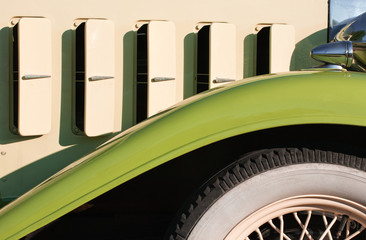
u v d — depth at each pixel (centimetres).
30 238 148
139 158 105
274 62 161
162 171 146
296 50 165
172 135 105
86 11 158
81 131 160
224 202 110
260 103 106
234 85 114
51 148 158
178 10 161
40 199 104
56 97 158
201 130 105
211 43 158
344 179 111
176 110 110
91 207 154
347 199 112
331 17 166
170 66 158
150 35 156
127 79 161
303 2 165
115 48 159
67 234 155
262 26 164
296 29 165
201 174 144
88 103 154
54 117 158
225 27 159
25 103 151
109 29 155
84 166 107
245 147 136
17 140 157
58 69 157
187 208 111
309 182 110
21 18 152
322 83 109
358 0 166
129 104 161
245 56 164
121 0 159
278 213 113
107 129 156
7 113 157
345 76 112
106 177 104
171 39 158
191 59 162
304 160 111
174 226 111
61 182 105
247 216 110
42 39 152
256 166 111
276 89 108
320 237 116
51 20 156
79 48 159
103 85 155
